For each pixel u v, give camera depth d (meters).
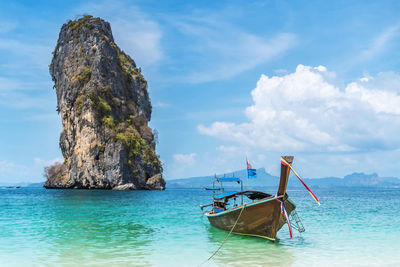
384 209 41.59
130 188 112.38
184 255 16.14
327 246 18.11
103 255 16.08
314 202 58.12
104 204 49.22
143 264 14.48
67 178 121.50
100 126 118.25
